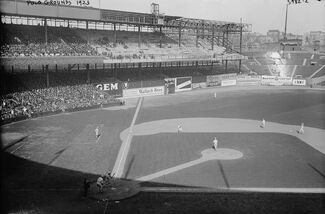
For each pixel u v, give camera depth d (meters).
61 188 33.06
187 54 107.81
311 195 31.77
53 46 79.88
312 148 47.56
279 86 125.62
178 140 51.44
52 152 44.50
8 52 67.38
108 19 90.38
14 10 69.62
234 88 119.38
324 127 61.19
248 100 92.44
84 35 95.88
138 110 76.38
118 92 90.88
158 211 28.45
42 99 70.44
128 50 98.00
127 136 53.44
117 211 28.44
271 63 151.12
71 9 80.06
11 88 68.94
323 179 35.88
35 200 30.20
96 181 34.69
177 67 122.12
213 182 34.91
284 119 68.06
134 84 94.75
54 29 89.38
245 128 59.84
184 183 34.62
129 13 94.81
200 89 115.44
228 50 134.00
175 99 93.44
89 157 42.75
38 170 37.84
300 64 150.00
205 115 71.75
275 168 39.22
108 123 62.25
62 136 52.41
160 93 101.94
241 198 31.16
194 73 120.62
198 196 31.56
